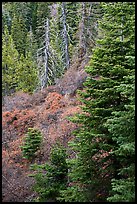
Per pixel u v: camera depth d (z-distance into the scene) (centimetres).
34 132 2123
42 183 1285
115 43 1020
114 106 1012
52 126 2419
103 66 1031
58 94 2769
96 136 990
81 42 3019
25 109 2834
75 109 2455
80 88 2700
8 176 1919
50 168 1302
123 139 859
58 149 1353
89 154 1033
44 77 3152
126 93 887
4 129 2625
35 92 3197
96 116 1003
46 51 3203
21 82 3691
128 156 945
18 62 3944
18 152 2216
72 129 2245
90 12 3088
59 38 3747
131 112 877
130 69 1026
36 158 2069
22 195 1692
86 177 1020
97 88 1055
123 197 791
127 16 1027
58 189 1230
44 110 2673
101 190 1010
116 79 1023
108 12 1046
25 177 1861
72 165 1112
